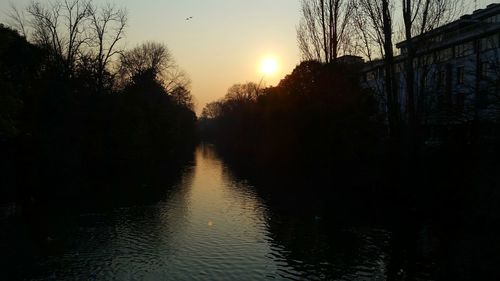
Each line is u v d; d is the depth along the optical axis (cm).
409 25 3703
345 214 3538
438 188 3219
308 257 2473
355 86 4838
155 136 7738
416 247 2605
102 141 5416
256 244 2719
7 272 2167
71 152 4591
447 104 3288
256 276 2177
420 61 4009
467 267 2175
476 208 2744
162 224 3216
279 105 6606
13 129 3030
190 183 5428
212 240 2803
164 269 2248
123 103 5991
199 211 3697
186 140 12569
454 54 5956
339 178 4750
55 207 3734
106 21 5928
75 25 5656
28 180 3862
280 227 3148
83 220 3294
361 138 4488
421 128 3631
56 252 2502
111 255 2459
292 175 6147
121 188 4859
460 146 3080
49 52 4553
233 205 3978
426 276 2155
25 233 2891
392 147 3884
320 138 5169
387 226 3117
